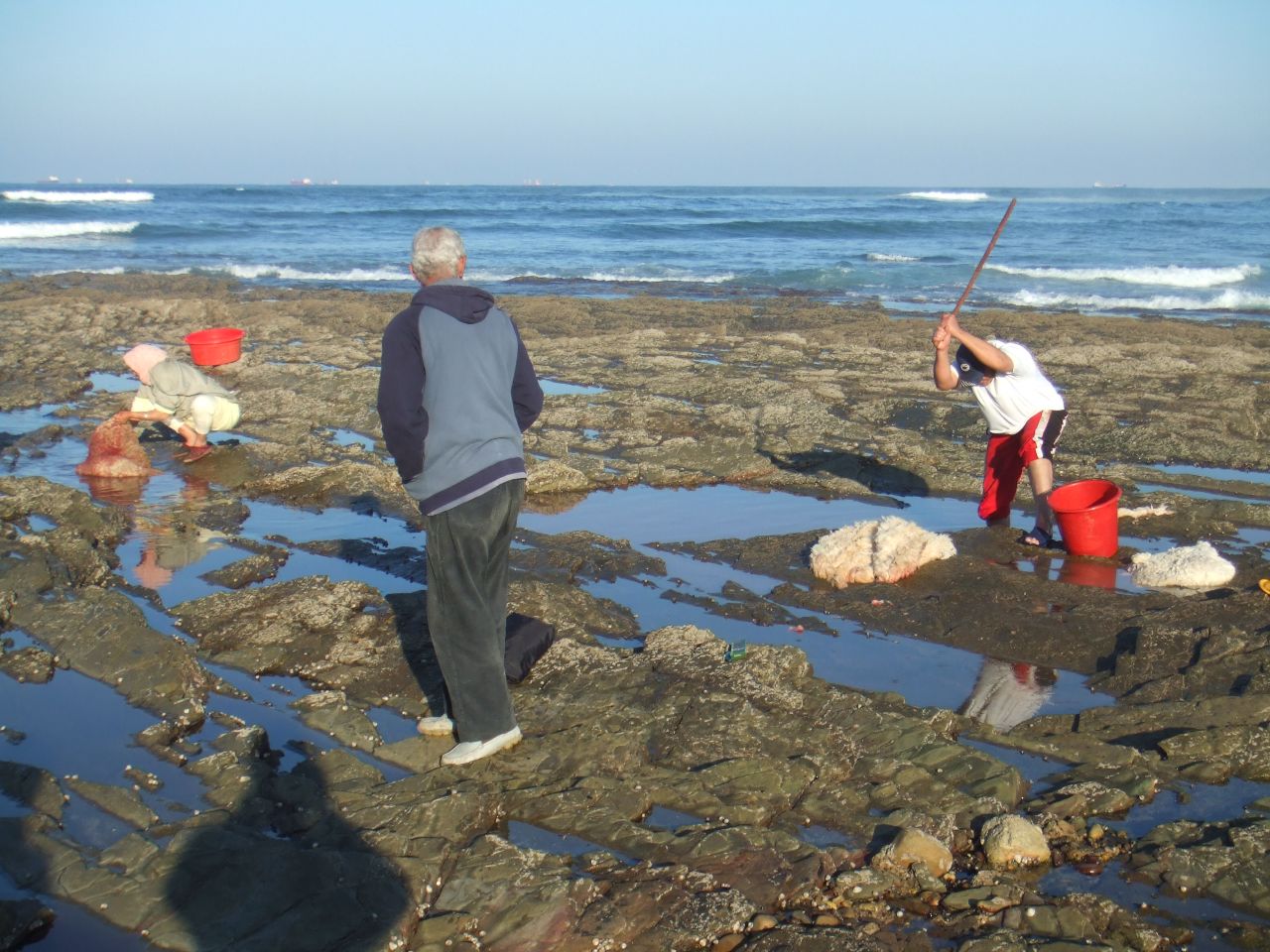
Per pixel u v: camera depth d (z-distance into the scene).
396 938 3.34
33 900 3.47
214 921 3.41
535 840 3.93
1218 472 9.63
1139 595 6.31
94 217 53.16
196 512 8.17
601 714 4.75
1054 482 9.20
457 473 4.13
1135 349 15.59
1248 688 4.95
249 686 5.23
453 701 4.40
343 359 15.30
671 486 9.11
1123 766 4.42
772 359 15.16
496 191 144.25
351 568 6.94
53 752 4.55
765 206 75.94
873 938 3.34
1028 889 3.62
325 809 4.07
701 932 3.37
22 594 6.10
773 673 5.16
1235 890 3.58
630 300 21.92
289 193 112.75
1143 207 72.12
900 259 35.91
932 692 5.23
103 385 13.78
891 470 9.41
